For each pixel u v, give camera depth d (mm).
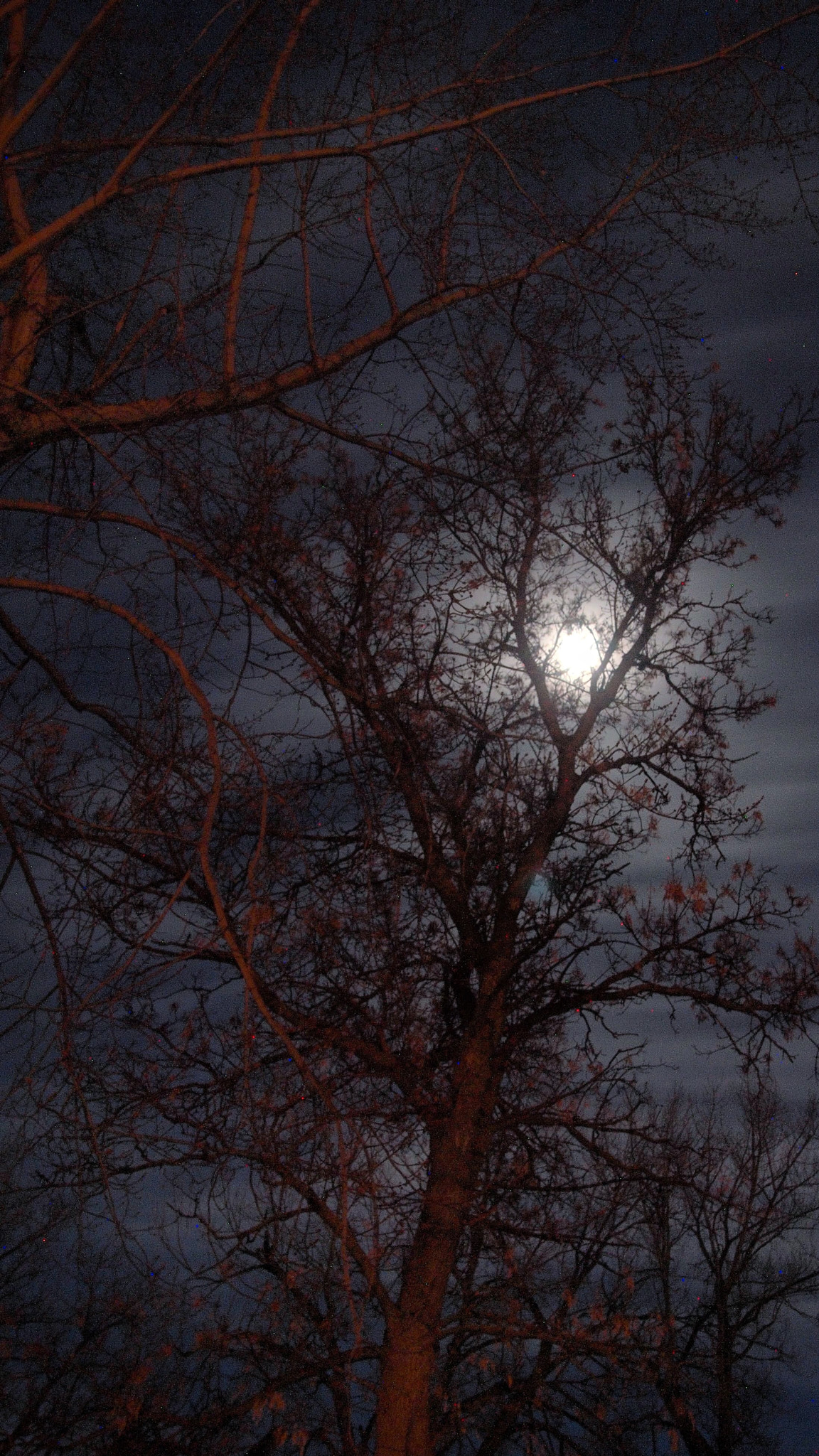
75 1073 4387
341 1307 8805
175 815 5867
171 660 4332
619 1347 9258
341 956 7574
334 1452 8516
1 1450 8375
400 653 8195
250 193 5625
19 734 4875
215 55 4594
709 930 9727
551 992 9953
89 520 4887
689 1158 10969
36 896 4254
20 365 5414
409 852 8398
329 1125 4527
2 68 4402
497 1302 9656
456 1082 9062
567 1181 10336
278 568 7434
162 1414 8508
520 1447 11844
